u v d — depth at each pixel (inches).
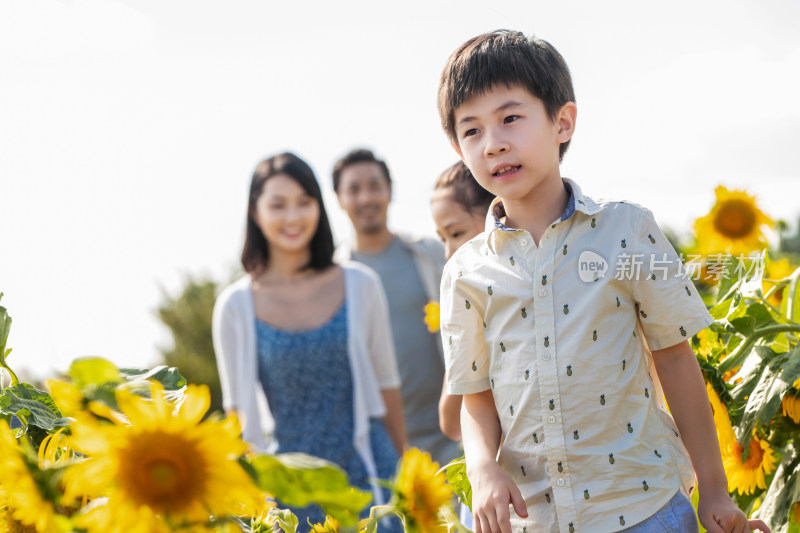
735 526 62.8
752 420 74.4
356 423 132.2
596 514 62.7
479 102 67.9
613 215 66.5
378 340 141.4
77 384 42.8
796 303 86.6
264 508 56.3
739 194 155.9
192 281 557.6
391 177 173.5
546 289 65.5
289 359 132.6
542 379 64.5
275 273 140.4
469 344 69.9
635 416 63.8
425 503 50.7
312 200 139.5
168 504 39.2
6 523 45.4
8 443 41.0
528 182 66.8
